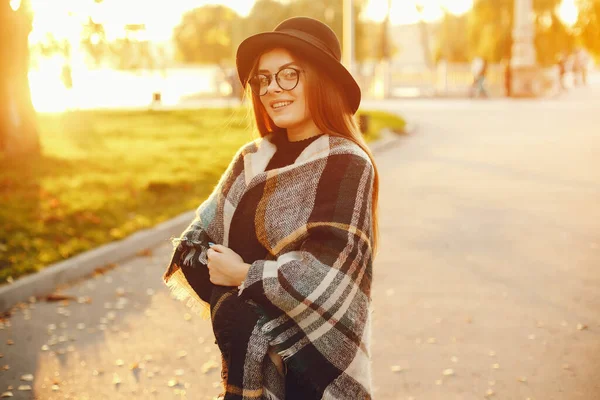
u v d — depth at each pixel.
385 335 4.63
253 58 2.29
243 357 2.09
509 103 27.64
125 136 16.41
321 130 2.23
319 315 2.02
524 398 3.70
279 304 2.03
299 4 48.53
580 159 12.74
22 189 9.18
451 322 4.84
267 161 2.29
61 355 4.39
